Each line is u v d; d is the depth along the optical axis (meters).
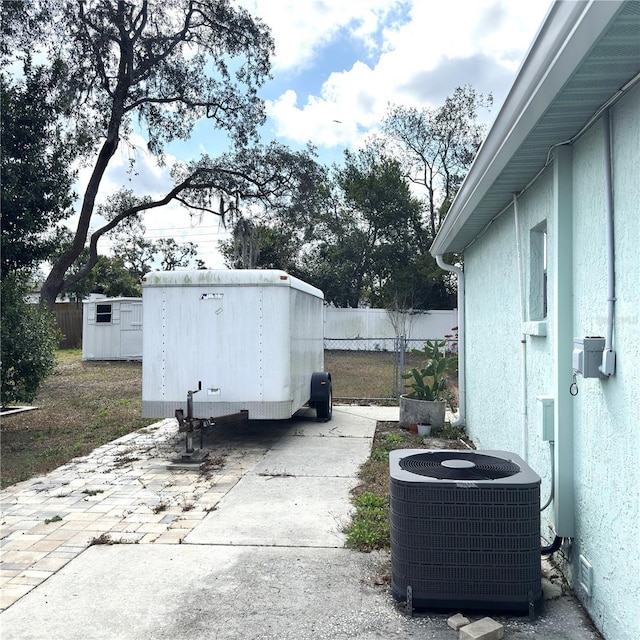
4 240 8.95
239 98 19.89
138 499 5.69
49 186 9.88
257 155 20.72
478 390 7.59
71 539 4.64
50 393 13.91
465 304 8.84
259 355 7.74
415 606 3.43
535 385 4.50
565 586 3.72
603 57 2.48
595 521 3.25
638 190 2.69
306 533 4.72
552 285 3.96
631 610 2.77
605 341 3.06
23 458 7.54
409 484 3.42
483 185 4.79
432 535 3.39
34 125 9.91
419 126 33.72
